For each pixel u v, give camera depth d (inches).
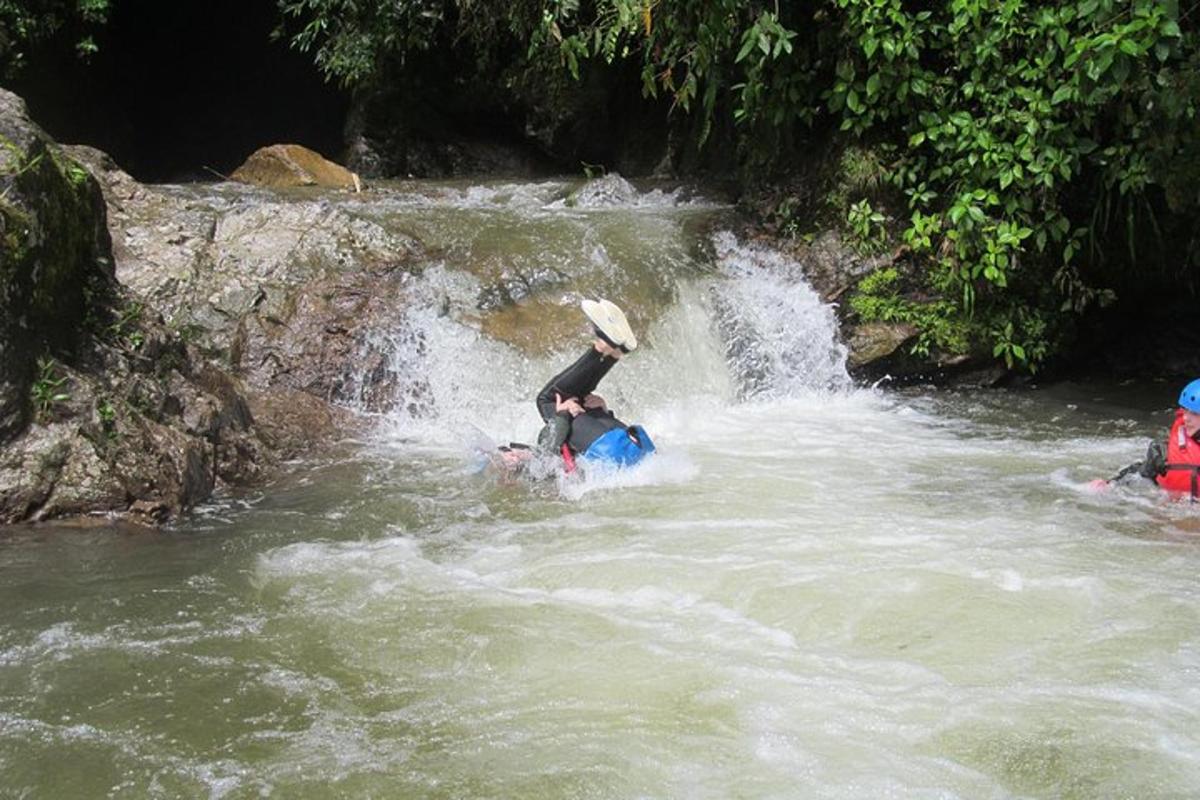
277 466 307.3
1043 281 405.1
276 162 503.8
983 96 382.0
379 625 208.1
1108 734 167.2
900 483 290.2
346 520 266.2
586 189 491.5
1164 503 270.8
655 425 349.7
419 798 154.2
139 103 720.3
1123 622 203.3
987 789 154.7
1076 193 405.7
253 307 349.1
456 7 579.5
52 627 206.4
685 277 395.5
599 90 573.3
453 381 353.1
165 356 301.4
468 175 600.7
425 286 369.1
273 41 733.9
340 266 368.8
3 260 253.9
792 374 391.5
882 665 189.2
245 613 213.5
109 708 177.9
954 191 400.2
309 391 341.7
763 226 430.9
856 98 394.3
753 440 334.6
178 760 163.3
